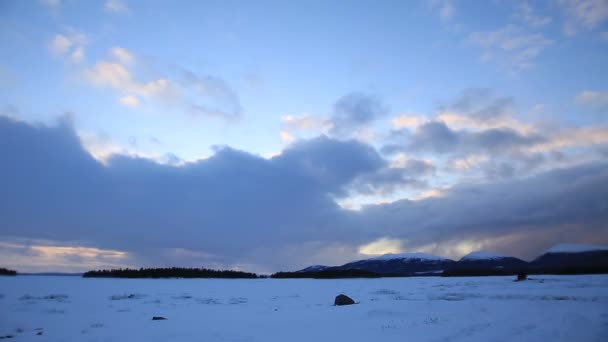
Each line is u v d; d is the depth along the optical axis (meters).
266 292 59.56
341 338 18.88
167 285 77.56
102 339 19.70
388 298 45.66
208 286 76.00
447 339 17.55
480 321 23.39
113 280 99.19
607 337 17.83
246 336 19.77
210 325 23.80
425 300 41.44
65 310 33.53
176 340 18.97
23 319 27.59
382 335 19.31
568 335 18.27
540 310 29.00
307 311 31.62
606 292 45.84
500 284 67.56
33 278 100.25
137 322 25.75
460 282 79.50
